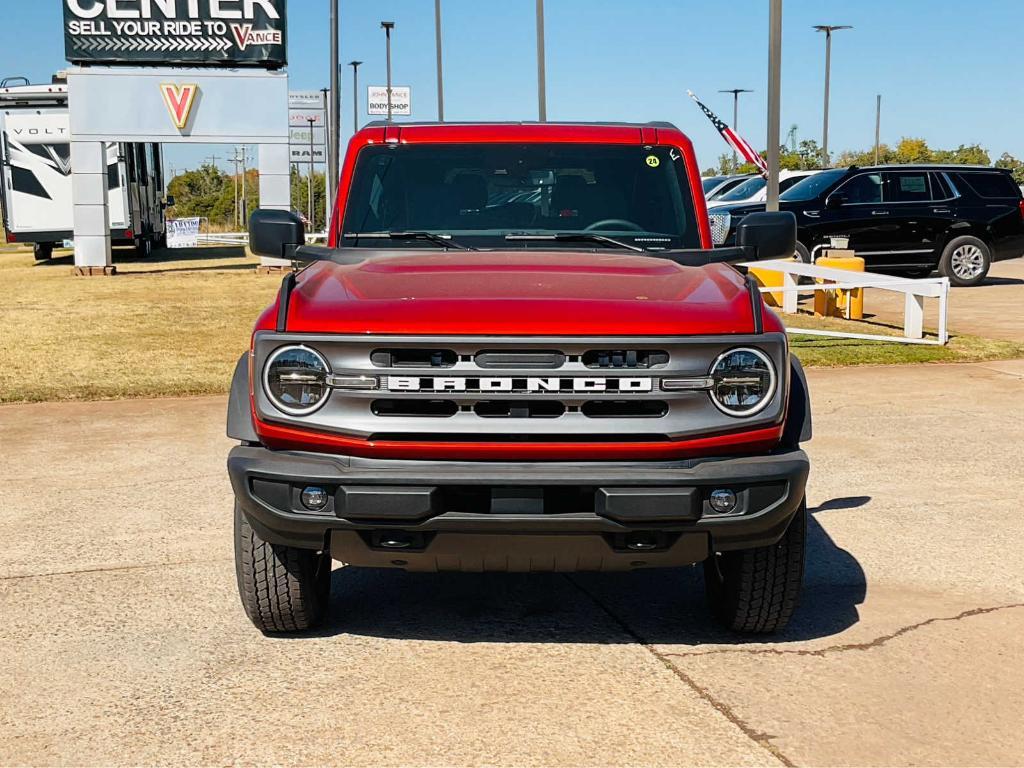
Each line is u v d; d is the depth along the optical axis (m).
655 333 4.18
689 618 5.18
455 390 4.14
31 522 6.84
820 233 20.33
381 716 4.13
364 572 5.92
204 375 12.09
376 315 4.22
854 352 13.28
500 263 4.96
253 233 5.42
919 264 21.16
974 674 4.48
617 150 5.70
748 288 4.48
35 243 31.50
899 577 5.75
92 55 25.27
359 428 4.18
